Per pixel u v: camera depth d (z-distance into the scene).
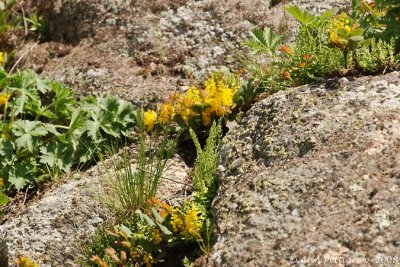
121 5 6.89
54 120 6.04
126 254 4.56
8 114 6.28
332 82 4.86
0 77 6.22
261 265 3.64
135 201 4.91
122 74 6.34
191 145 5.59
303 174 4.10
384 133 4.25
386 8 5.45
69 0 7.18
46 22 7.32
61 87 6.02
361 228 3.65
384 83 4.71
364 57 4.95
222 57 6.32
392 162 4.02
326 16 5.50
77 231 4.94
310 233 3.71
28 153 5.76
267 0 6.77
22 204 5.51
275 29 6.44
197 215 4.49
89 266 4.62
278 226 3.82
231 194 4.23
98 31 6.82
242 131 4.89
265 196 4.06
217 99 5.37
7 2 7.52
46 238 4.94
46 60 6.86
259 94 5.48
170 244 4.41
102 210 5.01
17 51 7.11
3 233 5.05
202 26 6.56
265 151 4.52
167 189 5.11
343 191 3.90
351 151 4.16
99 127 5.77
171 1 6.79
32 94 6.09
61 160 5.70
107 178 5.30
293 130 4.53
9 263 4.85
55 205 5.12
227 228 4.01
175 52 6.43
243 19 6.56
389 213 3.70
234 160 4.68
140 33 6.63
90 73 6.41
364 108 4.51
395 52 5.17
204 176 4.76
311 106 4.67
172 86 6.12
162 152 5.07
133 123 5.83
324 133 4.39
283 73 5.28
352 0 5.77
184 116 5.52
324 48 5.15
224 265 3.78
